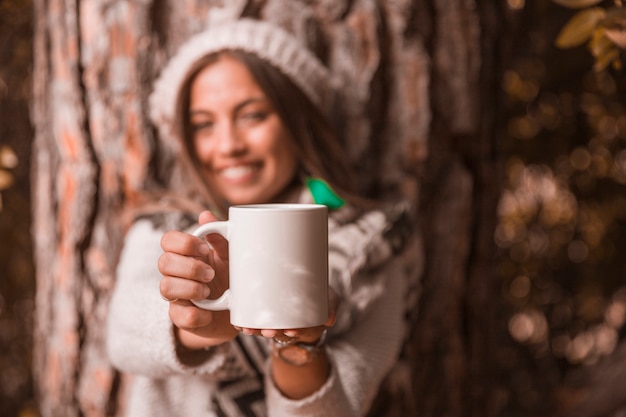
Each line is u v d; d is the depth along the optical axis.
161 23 1.71
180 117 1.52
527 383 2.88
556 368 2.88
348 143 1.73
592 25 1.28
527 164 2.68
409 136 1.76
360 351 1.40
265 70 1.49
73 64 1.75
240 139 1.50
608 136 2.62
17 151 2.48
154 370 1.23
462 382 1.93
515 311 2.86
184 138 1.53
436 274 1.84
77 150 1.76
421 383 1.85
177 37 1.71
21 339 2.75
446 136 1.82
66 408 1.85
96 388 1.81
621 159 2.64
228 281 1.11
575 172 2.67
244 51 1.50
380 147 1.77
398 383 1.77
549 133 2.63
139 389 1.42
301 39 1.69
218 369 1.30
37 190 1.93
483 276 1.94
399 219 1.52
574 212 2.74
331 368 1.24
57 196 1.83
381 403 1.78
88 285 1.79
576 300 2.83
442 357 1.88
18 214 2.58
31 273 2.69
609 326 2.83
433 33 1.78
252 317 0.97
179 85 1.51
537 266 2.80
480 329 1.96
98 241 1.77
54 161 1.84
